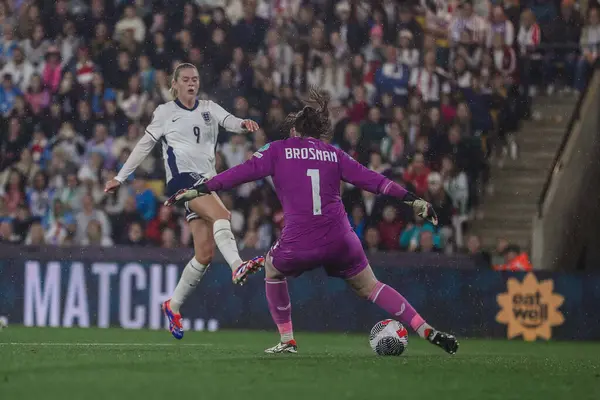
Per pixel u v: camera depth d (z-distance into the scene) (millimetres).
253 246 49219
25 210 52844
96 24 59312
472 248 48531
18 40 59031
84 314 44562
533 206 55938
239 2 60000
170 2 59500
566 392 17891
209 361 22234
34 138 55969
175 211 51281
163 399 15406
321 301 44250
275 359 23266
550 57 58781
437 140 54094
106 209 52594
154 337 37812
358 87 55125
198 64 57094
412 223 49719
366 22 58469
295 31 58781
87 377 18312
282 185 24062
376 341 26078
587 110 51844
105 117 56281
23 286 44750
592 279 44719
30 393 15883
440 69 57594
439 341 24766
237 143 53281
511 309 44156
